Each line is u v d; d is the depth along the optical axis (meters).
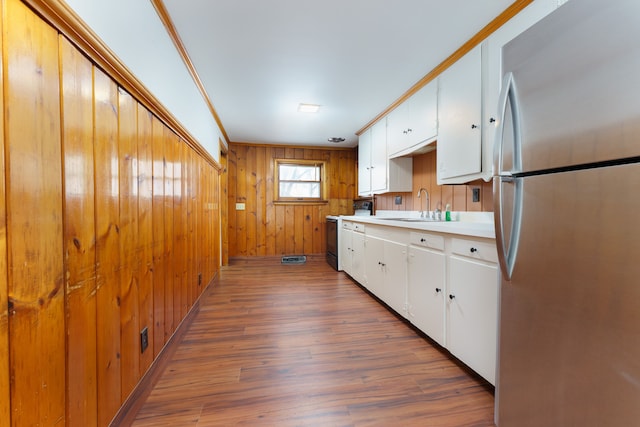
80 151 0.85
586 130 0.79
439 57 2.10
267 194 5.01
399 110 2.93
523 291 1.01
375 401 1.35
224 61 2.14
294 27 1.74
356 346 1.89
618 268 0.74
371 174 3.71
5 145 0.61
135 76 1.19
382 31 1.78
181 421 1.21
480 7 1.57
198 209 2.42
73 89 0.81
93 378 0.91
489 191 2.11
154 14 1.45
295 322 2.29
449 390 1.44
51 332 0.74
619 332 0.74
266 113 3.35
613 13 0.73
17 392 0.63
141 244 1.27
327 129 4.06
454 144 2.08
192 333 2.08
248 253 4.95
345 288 3.26
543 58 0.91
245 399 1.36
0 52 0.60
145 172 1.31
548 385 0.93
